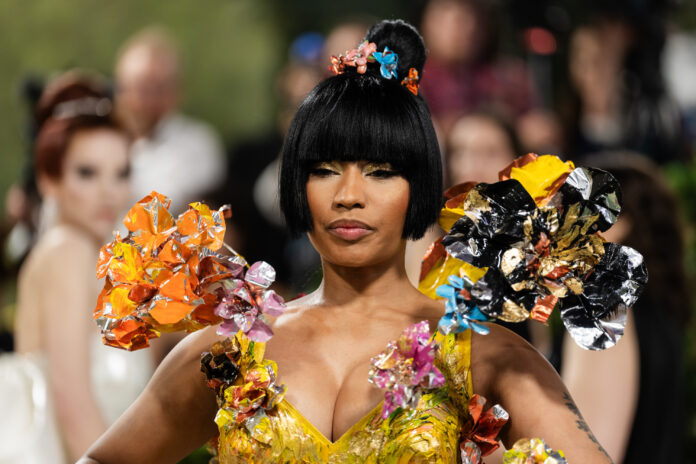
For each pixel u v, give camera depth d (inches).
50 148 535.8
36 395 497.4
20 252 594.2
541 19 892.0
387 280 295.9
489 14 854.5
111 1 1194.0
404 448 271.0
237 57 1195.3
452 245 269.0
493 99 841.5
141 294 279.6
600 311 272.7
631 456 452.1
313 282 344.2
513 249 268.4
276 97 1185.4
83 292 516.1
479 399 274.8
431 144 288.0
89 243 534.6
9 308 623.2
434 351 271.3
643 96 837.2
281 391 281.0
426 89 836.0
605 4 840.3
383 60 290.5
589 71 838.5
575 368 453.4
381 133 281.1
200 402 301.1
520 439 275.9
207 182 940.0
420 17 864.3
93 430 503.8
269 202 785.6
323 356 289.9
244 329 275.0
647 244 480.1
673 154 839.1
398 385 269.9
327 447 278.2
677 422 466.0
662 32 846.5
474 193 269.7
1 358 509.0
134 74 925.2
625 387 448.5
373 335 290.8
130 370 526.6
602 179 271.4
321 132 283.0
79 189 534.0
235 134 1183.6
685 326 490.3
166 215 281.9
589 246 271.3
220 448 287.9
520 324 509.7
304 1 1178.0
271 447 278.2
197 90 1184.2
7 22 1178.0
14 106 1160.8
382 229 285.1
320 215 285.9
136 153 917.8
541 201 278.8
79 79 563.8
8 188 1149.1
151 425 304.3
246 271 280.7
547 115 844.6
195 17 1203.2
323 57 856.9
